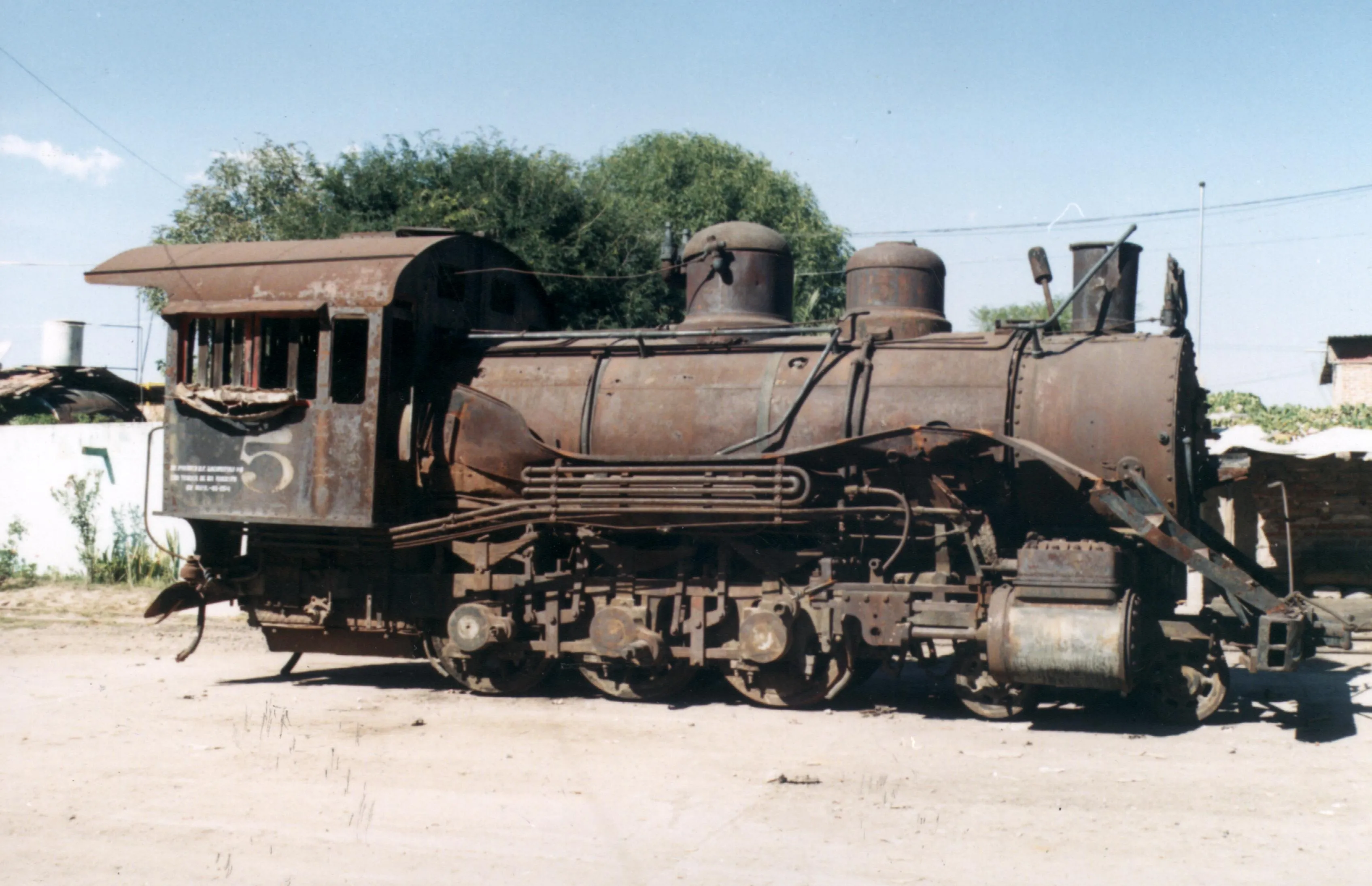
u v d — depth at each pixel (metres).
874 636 9.12
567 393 10.40
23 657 12.60
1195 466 9.38
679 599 9.86
